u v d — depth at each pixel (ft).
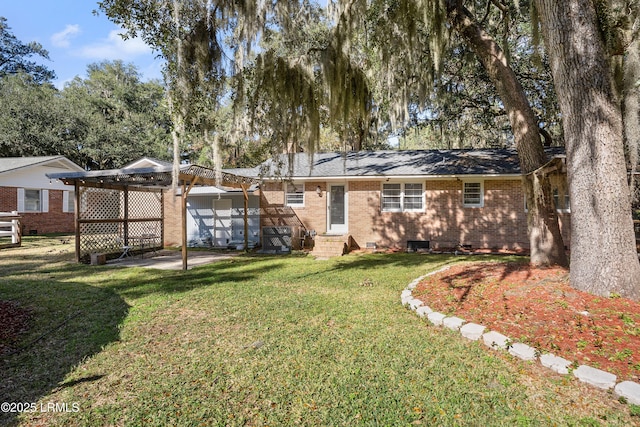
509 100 19.71
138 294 18.94
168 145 89.61
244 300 17.46
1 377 9.84
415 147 80.74
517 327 11.87
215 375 9.80
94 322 14.35
